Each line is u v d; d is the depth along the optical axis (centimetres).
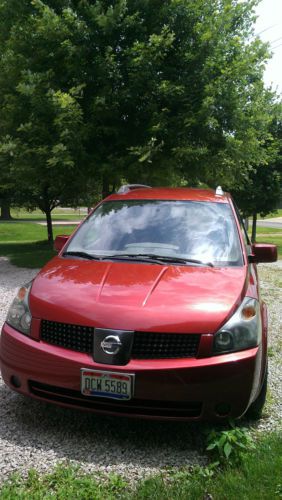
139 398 305
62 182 1219
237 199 2030
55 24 987
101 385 309
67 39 1012
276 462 284
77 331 322
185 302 328
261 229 3700
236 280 366
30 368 331
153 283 353
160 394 304
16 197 2106
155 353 311
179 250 416
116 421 358
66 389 323
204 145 1098
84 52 1020
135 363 307
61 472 284
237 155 1099
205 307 324
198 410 312
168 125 1057
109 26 1008
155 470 294
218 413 314
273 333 626
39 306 344
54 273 387
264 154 1243
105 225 460
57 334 330
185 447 323
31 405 380
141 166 1054
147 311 319
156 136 1052
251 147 1132
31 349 331
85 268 389
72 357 317
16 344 341
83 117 1062
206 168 1138
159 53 988
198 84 1052
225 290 347
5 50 1190
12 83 1118
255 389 325
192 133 1066
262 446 307
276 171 1955
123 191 531
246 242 489
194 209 467
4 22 1162
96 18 997
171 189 538
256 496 255
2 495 258
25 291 376
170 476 286
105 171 1066
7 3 1116
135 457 309
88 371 310
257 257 450
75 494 262
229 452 292
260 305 373
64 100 932
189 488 265
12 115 1112
